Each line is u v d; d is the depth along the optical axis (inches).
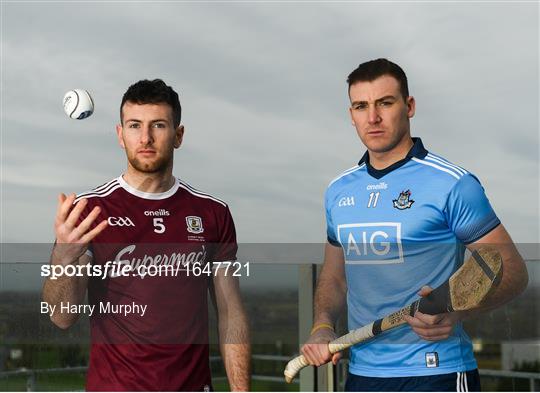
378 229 115.4
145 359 117.0
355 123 117.3
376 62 116.8
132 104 122.7
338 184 122.1
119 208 123.6
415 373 111.2
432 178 113.0
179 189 127.7
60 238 104.7
